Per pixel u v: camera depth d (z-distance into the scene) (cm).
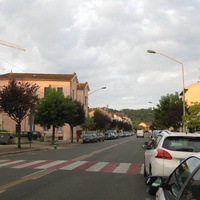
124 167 1236
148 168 846
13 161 1440
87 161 1445
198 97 4988
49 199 664
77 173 1045
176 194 314
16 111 2284
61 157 1653
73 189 774
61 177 956
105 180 915
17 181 876
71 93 4931
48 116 3080
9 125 4681
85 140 3906
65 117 3158
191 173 309
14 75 4956
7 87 2280
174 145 713
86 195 709
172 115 3938
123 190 771
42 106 3100
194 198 266
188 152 687
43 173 1034
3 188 774
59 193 724
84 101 6031
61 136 4716
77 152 2061
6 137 2900
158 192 378
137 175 1023
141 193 737
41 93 4812
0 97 2255
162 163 691
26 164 1303
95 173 1053
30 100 2303
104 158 1611
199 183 276
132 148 2561
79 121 3819
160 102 4981
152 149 811
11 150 2114
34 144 3109
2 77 4894
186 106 3847
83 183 859
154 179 396
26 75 5019
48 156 1725
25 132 4166
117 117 13225
